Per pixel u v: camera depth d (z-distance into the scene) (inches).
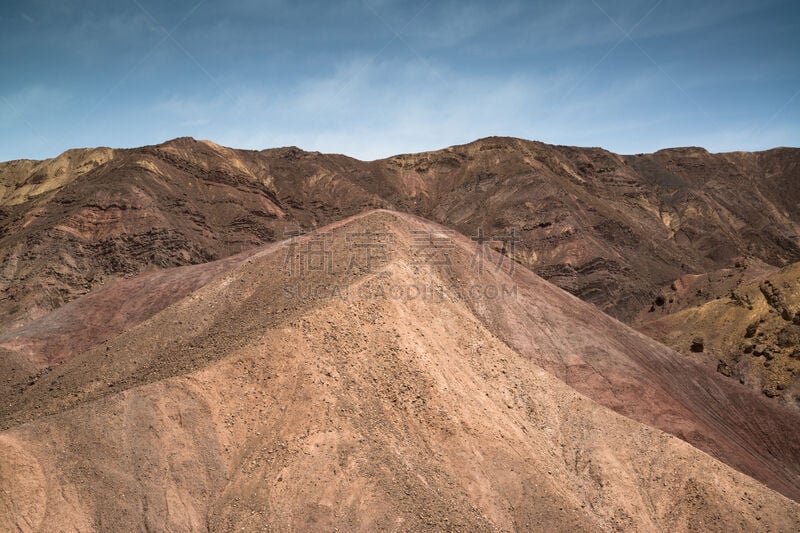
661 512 1545.3
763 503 1524.4
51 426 1234.0
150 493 1179.9
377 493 1233.4
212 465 1256.2
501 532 1302.9
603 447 1686.8
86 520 1121.4
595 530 1354.6
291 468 1255.5
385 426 1393.9
